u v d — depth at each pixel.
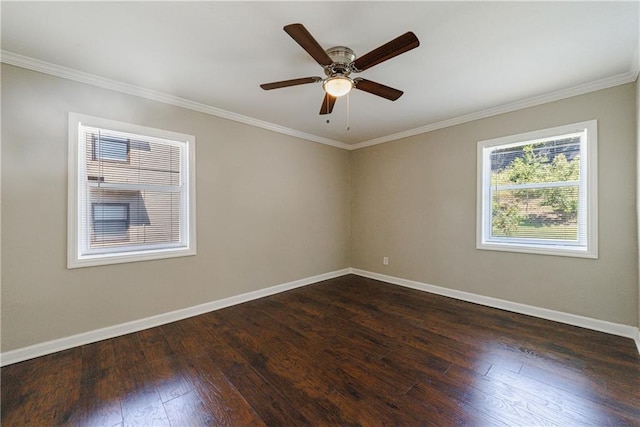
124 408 1.58
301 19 1.70
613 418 1.49
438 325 2.69
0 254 2.03
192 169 2.97
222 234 3.22
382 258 4.37
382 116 3.39
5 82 2.04
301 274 4.08
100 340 2.40
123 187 2.61
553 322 2.74
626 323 2.41
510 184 3.13
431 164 3.74
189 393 1.71
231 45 1.97
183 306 2.91
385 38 1.90
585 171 2.64
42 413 1.54
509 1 1.56
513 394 1.68
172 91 2.70
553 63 2.21
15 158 2.08
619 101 2.43
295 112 3.26
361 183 4.66
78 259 2.33
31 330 2.13
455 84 2.56
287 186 3.91
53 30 1.78
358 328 2.63
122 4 1.56
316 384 1.79
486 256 3.25
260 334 2.51
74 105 2.31
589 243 2.58
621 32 1.82
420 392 1.71
